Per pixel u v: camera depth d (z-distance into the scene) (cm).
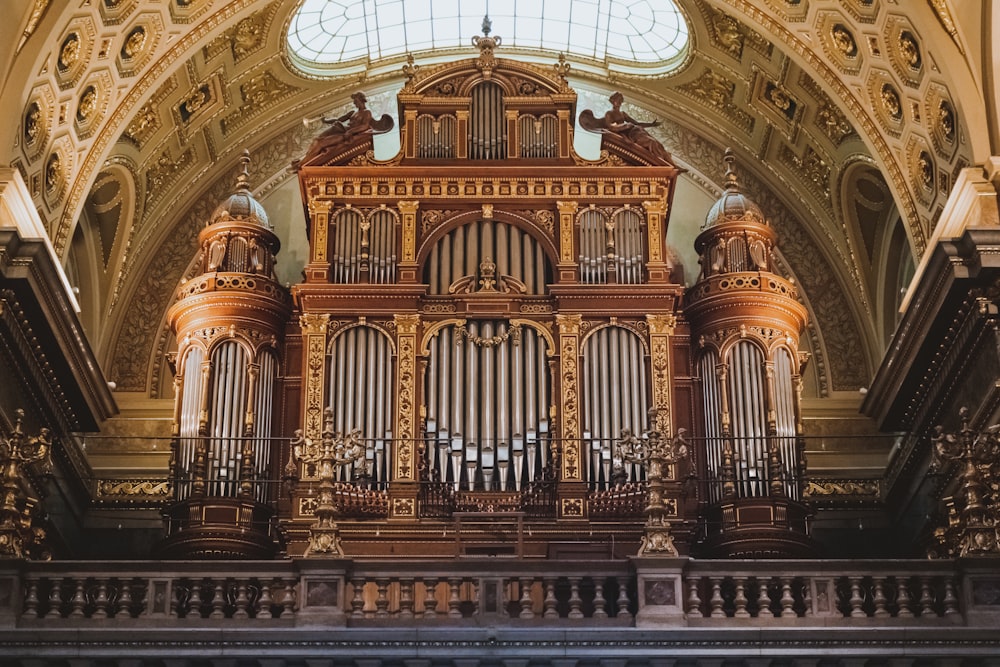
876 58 2555
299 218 3123
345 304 2656
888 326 2992
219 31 2691
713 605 2047
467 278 2681
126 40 2555
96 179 2864
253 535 2519
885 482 2859
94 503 2827
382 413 2575
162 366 2984
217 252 2759
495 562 2059
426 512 2497
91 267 2950
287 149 3180
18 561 2025
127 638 1962
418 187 2755
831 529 2839
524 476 2542
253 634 1966
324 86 3198
